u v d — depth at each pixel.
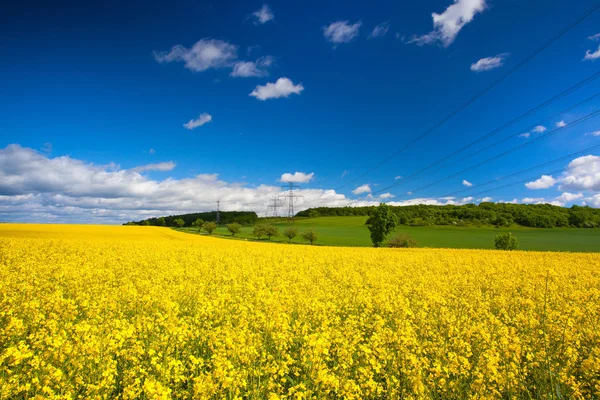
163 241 55.03
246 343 7.63
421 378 6.39
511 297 15.23
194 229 134.25
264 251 38.84
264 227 94.00
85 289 14.10
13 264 20.75
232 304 11.71
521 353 7.62
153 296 11.95
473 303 12.90
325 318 9.61
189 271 20.12
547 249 64.25
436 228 107.56
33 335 7.75
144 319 8.91
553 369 6.98
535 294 14.73
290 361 7.12
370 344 7.73
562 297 14.32
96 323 9.06
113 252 31.84
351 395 5.94
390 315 10.80
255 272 21.56
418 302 12.34
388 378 6.71
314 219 158.50
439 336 8.73
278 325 8.45
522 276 21.11
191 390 6.40
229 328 8.31
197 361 6.75
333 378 6.07
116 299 11.98
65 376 6.39
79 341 6.91
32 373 6.37
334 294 14.24
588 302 13.48
